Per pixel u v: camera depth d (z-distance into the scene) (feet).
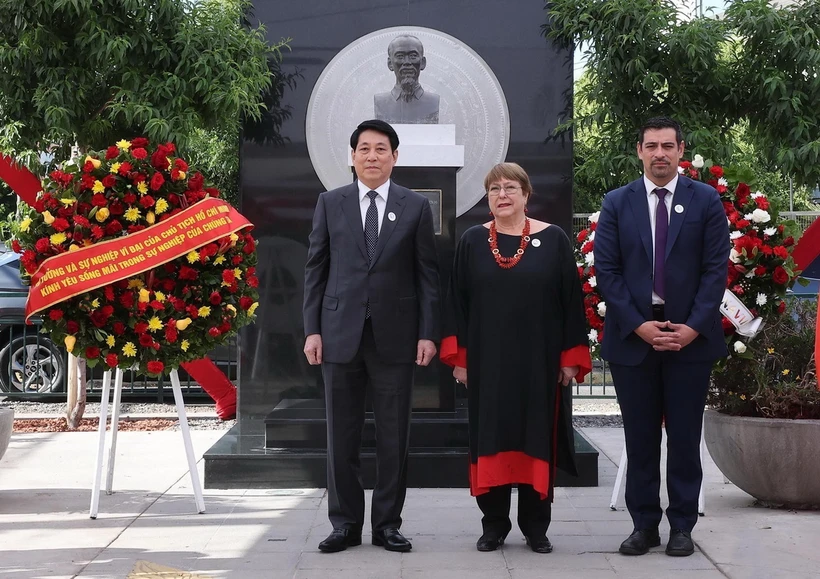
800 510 16.76
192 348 16.24
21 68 22.24
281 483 18.69
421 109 20.89
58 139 22.52
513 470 14.19
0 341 32.48
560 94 22.53
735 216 16.48
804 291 30.58
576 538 15.01
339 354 14.32
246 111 21.70
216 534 15.19
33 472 20.53
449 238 19.86
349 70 22.56
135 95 22.08
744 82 23.02
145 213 15.88
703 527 15.55
